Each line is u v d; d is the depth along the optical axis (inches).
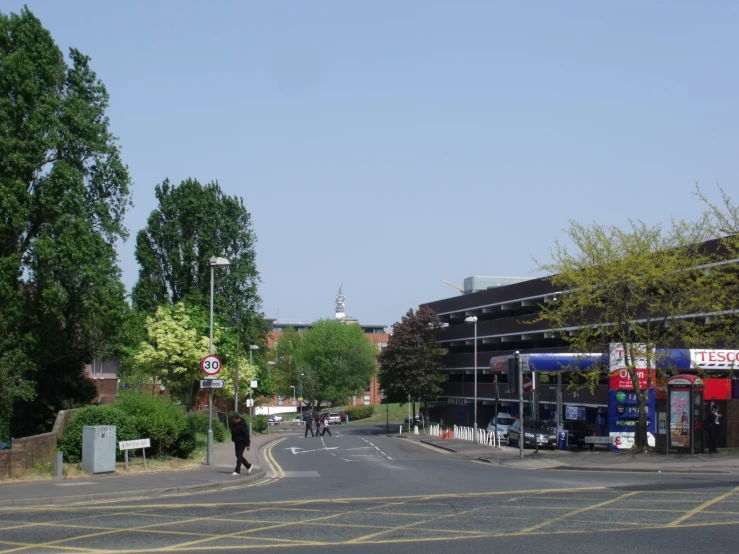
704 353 1381.6
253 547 459.2
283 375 4790.8
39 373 1339.8
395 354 3016.7
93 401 1498.5
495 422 1754.4
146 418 1018.1
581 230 1304.1
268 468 1088.2
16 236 1201.4
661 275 1211.2
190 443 1087.0
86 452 872.9
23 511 617.6
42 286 1207.6
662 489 729.6
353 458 1352.1
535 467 1069.1
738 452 1148.5
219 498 708.0
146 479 829.8
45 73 1245.1
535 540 474.3
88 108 1299.2
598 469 1008.9
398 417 4485.7
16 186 1165.1
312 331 4825.3
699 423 1146.0
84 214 1254.9
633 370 1224.2
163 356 1764.3
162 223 2116.1
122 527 533.6
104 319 1278.3
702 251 1551.4
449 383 3137.3
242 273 2139.5
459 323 3270.2
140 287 2064.5
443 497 697.6
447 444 1744.6
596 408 1968.5
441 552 441.4
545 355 1494.8
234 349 2060.8
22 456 823.1
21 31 1235.2
